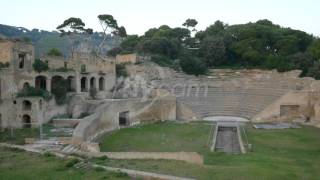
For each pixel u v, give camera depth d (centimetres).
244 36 12281
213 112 8956
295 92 8438
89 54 8906
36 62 7556
